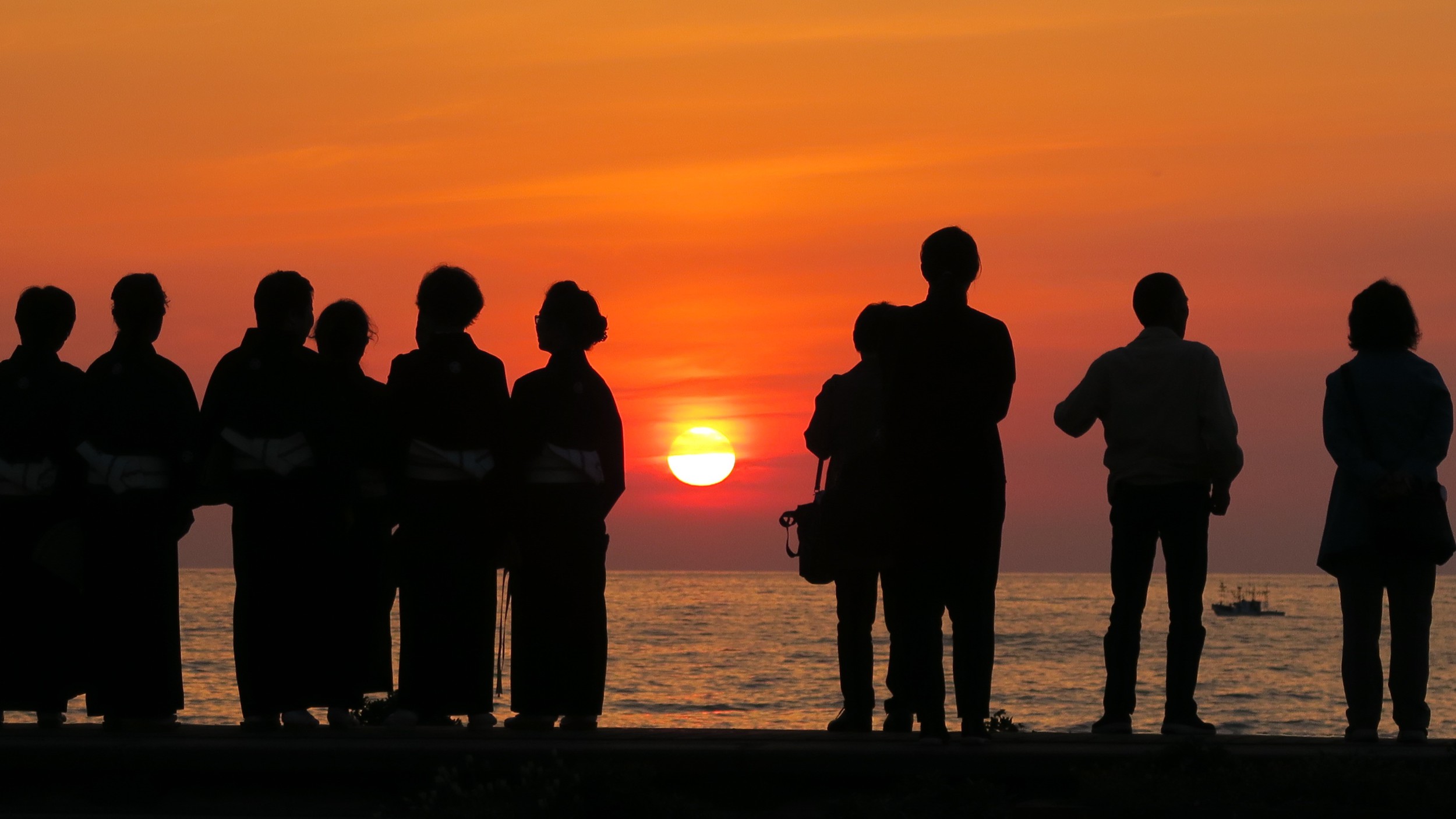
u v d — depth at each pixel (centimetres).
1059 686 18912
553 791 1103
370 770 1200
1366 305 1534
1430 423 1481
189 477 1398
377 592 1567
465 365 1513
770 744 1241
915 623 1294
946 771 1214
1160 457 1501
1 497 1418
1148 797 1111
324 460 1422
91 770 1193
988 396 1294
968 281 1324
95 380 1399
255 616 1401
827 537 1648
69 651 1422
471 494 1502
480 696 1503
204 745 1199
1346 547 1477
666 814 1121
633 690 16750
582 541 1506
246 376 1417
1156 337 1532
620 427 1548
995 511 1290
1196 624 1496
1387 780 1138
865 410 1656
